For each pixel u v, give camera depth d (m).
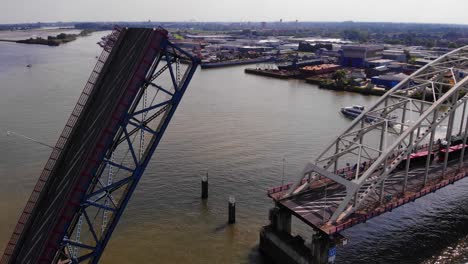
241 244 53.66
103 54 47.19
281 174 76.31
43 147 89.44
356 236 55.50
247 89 178.88
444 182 57.22
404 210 63.00
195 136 100.19
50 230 34.25
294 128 110.44
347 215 48.09
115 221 41.12
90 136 38.69
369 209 50.16
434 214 61.66
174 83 40.53
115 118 35.53
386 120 57.81
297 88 183.00
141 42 38.97
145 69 36.25
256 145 94.06
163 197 66.00
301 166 80.69
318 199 53.59
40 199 42.06
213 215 60.62
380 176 50.53
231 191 68.75
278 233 51.69
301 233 55.94
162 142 94.00
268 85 191.75
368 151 90.88
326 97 159.75
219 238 54.84
